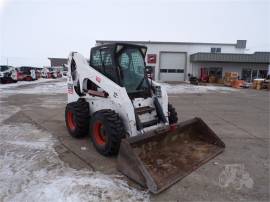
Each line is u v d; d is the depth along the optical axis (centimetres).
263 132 568
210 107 965
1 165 348
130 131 371
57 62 6531
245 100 1228
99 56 442
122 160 319
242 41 3062
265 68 2789
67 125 504
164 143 380
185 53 3011
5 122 624
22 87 1762
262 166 365
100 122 386
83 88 471
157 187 278
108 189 285
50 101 1045
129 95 408
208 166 359
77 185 291
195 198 274
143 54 464
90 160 372
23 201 257
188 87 2064
